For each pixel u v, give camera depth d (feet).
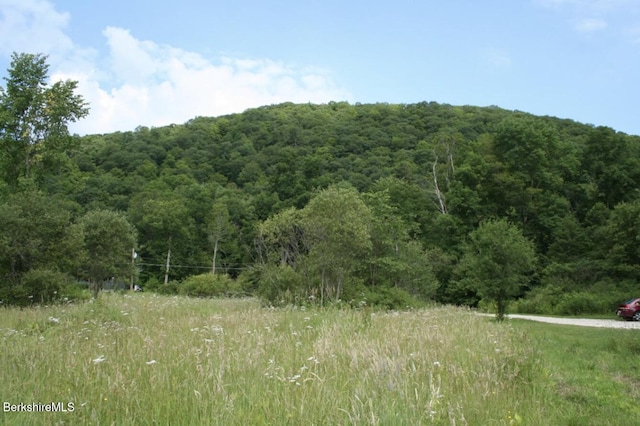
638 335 46.50
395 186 172.76
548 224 175.11
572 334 56.54
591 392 25.46
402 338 30.91
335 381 20.48
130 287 164.76
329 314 46.16
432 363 24.22
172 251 202.08
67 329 32.65
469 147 202.59
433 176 203.31
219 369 20.48
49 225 60.85
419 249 104.42
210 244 207.10
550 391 24.59
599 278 140.77
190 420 15.93
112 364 21.21
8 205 60.29
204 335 30.71
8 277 58.13
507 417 18.38
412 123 279.08
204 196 213.66
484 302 118.73
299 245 84.48
